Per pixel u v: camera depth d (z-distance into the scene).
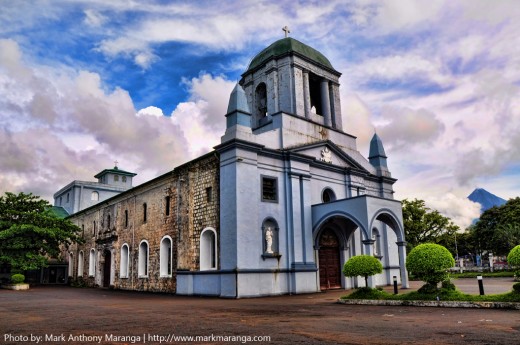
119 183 53.34
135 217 29.83
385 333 8.31
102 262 34.22
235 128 20.83
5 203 36.03
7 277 38.03
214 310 13.43
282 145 23.03
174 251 24.70
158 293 25.02
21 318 11.77
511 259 12.98
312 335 8.16
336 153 26.22
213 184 22.02
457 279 34.50
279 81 25.52
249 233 20.22
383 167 29.22
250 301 17.27
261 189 21.38
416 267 13.98
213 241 22.27
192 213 23.19
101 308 14.70
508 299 12.23
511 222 50.28
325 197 25.52
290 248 21.86
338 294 20.66
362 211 21.22
